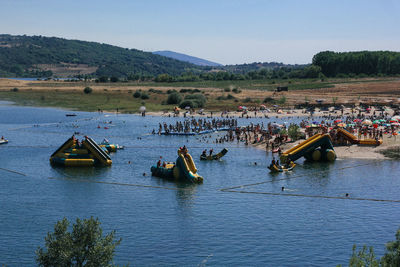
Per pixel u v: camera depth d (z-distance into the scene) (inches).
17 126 4933.6
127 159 3080.7
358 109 6333.7
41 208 1966.0
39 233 1663.4
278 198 2118.6
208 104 7332.7
